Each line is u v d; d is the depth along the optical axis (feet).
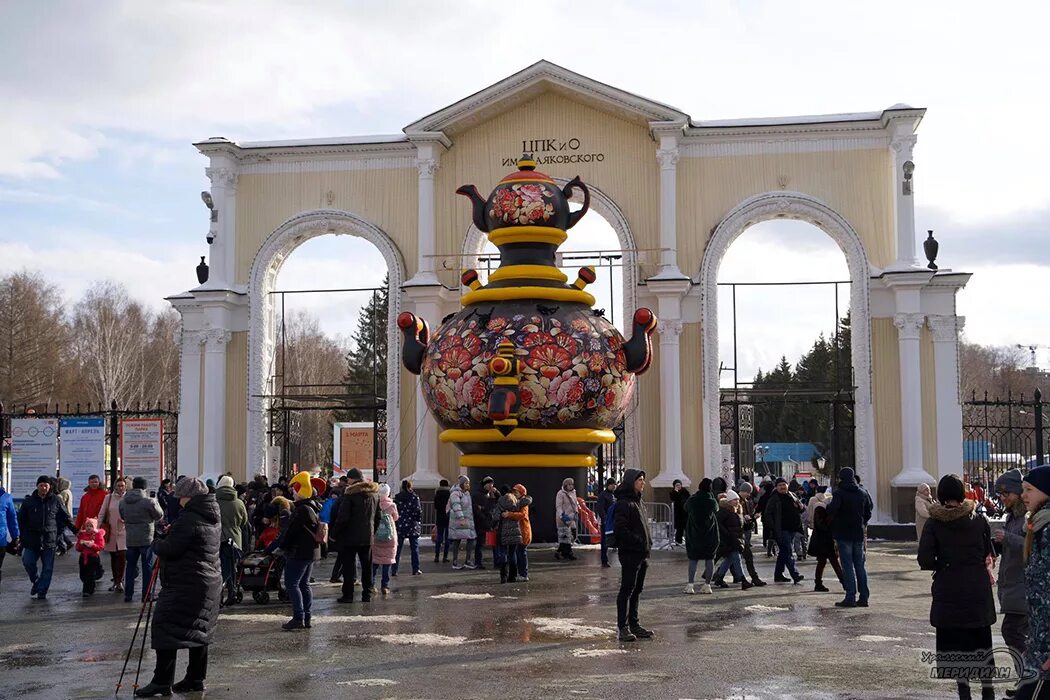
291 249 101.30
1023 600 28.58
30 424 88.43
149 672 34.99
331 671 34.37
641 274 94.89
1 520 53.72
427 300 94.99
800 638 40.11
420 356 76.59
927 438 91.45
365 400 184.75
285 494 62.23
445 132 96.68
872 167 94.07
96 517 58.18
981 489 94.53
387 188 98.78
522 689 31.40
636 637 39.73
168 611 30.96
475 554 67.51
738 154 95.14
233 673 34.27
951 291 91.86
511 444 73.56
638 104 93.45
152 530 53.52
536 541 75.05
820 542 54.39
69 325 215.72
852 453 103.30
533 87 95.66
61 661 37.11
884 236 93.50
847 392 95.81
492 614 46.50
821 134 94.38
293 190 99.81
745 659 35.88
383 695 30.86
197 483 31.81
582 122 96.99
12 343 182.19
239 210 100.32
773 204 94.02
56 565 72.74
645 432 93.66
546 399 71.41
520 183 76.43
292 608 47.57
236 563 50.19
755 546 82.38
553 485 74.84
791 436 174.19
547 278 75.15
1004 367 250.78
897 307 91.20
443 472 95.71
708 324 93.86
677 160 94.53
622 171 96.27
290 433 102.94
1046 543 22.45
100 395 191.01
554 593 53.78
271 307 101.14
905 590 54.85
